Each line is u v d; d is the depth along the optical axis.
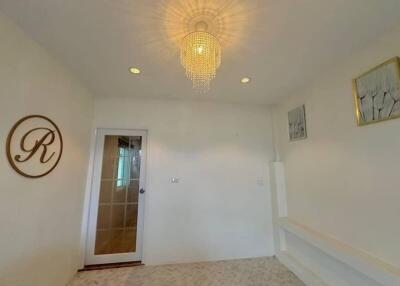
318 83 2.44
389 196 1.60
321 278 2.27
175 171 3.10
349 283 1.91
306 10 1.43
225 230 3.07
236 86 2.71
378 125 1.70
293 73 2.36
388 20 1.53
